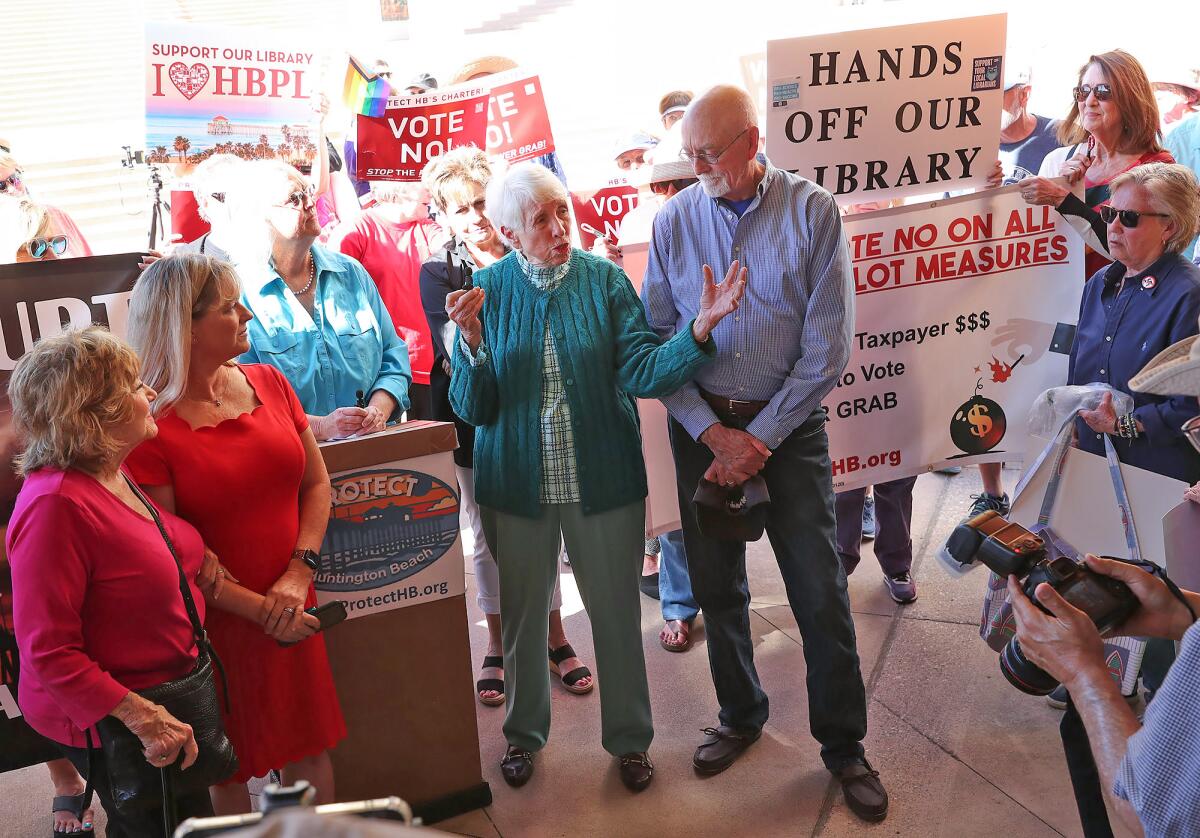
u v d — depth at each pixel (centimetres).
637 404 360
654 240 310
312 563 255
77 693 198
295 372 307
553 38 980
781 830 290
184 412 241
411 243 411
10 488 269
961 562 200
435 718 298
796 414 287
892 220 357
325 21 964
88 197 750
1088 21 852
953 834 282
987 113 349
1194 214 306
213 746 217
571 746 337
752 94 476
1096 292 332
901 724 335
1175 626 177
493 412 303
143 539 209
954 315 371
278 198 300
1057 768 308
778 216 290
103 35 917
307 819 73
